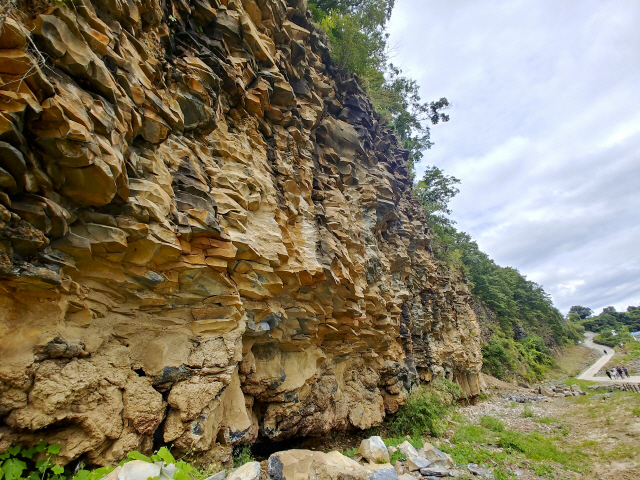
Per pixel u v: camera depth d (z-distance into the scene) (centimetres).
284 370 795
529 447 1244
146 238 436
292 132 894
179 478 336
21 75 304
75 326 403
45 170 340
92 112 359
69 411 377
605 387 2489
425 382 1714
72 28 358
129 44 471
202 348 525
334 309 920
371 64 1666
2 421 336
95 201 389
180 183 539
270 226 691
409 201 1988
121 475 318
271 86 816
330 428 919
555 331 5372
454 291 2478
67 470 374
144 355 476
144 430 436
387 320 1208
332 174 1112
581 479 1002
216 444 544
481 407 2131
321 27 1383
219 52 682
